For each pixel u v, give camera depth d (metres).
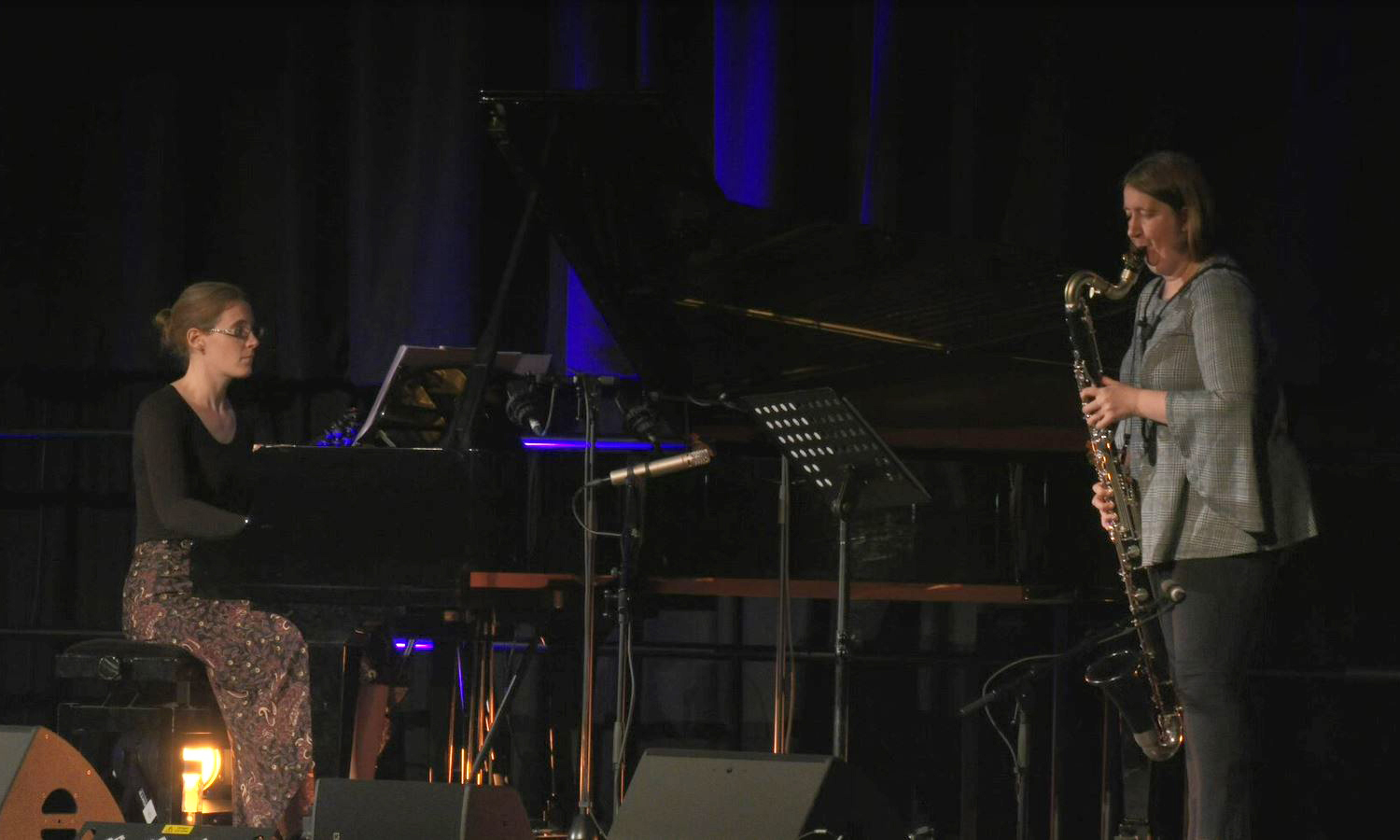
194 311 15.90
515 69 20.34
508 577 14.34
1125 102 18.48
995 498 15.27
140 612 15.03
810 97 19.58
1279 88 18.23
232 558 14.34
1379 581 17.58
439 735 16.09
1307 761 17.92
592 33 19.56
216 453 15.72
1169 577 11.80
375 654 16.31
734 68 19.19
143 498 15.46
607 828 19.17
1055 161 18.34
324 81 20.67
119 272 20.69
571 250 13.99
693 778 10.57
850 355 16.53
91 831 11.23
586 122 12.60
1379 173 17.62
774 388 17.23
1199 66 18.38
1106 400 11.81
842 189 19.56
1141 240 12.02
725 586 15.41
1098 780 18.12
